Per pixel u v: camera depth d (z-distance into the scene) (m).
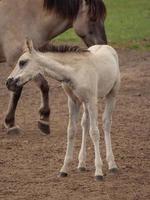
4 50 22.66
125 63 36.12
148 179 16.98
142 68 34.69
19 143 21.02
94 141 16.70
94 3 22.33
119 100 27.77
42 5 22.25
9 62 22.70
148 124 23.55
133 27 48.59
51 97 28.55
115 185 16.47
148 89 29.92
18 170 18.02
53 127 23.14
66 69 16.31
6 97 28.56
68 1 22.34
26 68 16.19
